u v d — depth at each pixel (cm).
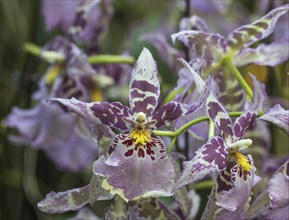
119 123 42
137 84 42
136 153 41
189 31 46
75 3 65
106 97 65
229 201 41
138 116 41
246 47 49
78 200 43
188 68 41
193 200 49
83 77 62
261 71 58
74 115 65
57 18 66
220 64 48
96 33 63
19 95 69
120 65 63
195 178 39
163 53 60
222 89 49
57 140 66
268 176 58
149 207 44
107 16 63
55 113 65
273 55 50
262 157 59
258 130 58
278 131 67
